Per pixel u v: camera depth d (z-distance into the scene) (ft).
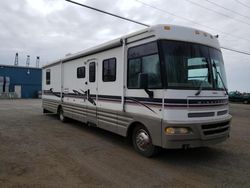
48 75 37.78
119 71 20.17
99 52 23.16
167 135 15.23
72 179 13.61
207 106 16.40
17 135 24.56
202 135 15.74
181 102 15.43
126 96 19.36
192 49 16.67
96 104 23.77
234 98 98.53
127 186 12.84
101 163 16.34
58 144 21.20
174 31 16.46
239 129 30.58
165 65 15.60
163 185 13.04
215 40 18.51
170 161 16.92
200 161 17.03
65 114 31.60
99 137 24.17
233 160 17.34
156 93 16.12
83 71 26.37
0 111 46.96
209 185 13.11
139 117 17.69
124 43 19.36
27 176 13.92
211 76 17.16
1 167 15.29
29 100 88.28
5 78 98.99
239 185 13.14
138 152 18.48
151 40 16.67
